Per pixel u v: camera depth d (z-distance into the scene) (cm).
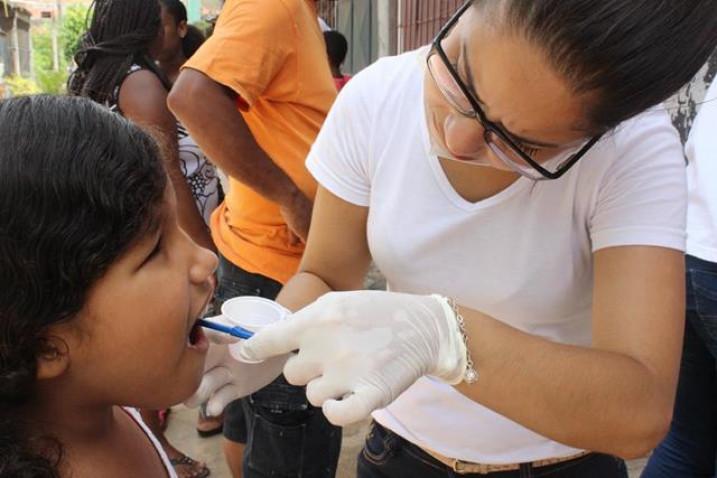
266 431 174
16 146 62
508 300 112
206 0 819
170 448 254
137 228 69
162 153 79
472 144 92
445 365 92
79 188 63
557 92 76
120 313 70
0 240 61
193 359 82
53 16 1870
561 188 103
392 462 134
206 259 80
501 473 122
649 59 71
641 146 99
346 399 86
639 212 97
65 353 69
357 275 134
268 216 190
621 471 131
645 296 95
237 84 175
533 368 90
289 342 94
